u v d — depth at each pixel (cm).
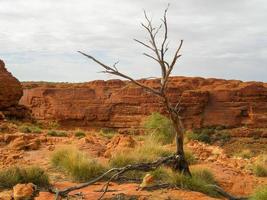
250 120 7712
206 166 1450
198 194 972
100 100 8425
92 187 1030
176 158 1089
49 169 1222
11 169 1059
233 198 1045
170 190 986
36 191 938
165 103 1053
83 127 8400
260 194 949
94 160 1230
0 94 4134
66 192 925
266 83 8600
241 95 8012
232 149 6291
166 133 2245
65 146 1465
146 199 905
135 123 8000
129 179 1128
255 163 1619
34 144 1612
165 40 1020
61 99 8619
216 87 8612
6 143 1733
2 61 4331
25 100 9006
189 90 8231
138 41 1018
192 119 7950
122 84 8738
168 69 1036
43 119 8588
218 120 7956
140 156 1289
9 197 888
